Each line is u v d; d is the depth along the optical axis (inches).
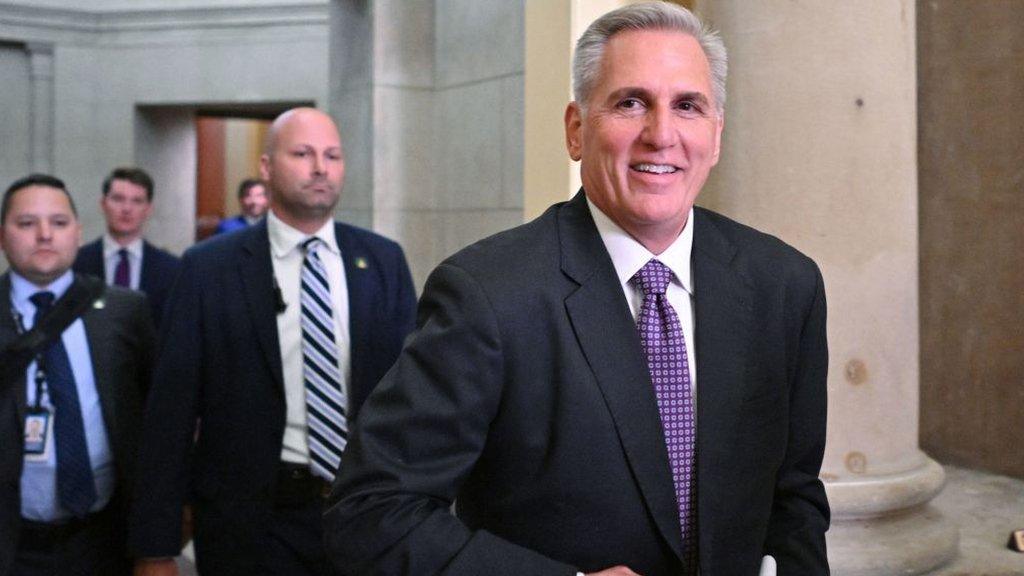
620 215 55.7
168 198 426.3
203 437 106.9
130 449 113.7
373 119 181.2
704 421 55.2
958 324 140.8
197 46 401.4
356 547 51.3
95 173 411.2
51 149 406.3
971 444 139.9
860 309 92.4
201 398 107.1
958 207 139.9
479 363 52.6
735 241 61.1
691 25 56.1
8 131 403.9
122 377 114.6
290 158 106.7
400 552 50.3
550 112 117.3
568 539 53.4
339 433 105.2
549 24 117.3
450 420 52.2
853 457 92.8
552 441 53.6
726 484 55.1
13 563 106.8
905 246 94.5
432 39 185.0
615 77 54.7
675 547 53.3
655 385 55.4
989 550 102.3
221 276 107.0
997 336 136.3
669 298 57.9
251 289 106.6
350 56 190.2
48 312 111.8
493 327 52.8
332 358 106.6
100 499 112.3
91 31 408.5
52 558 108.9
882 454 94.0
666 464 53.9
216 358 105.8
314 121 108.6
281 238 108.9
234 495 104.1
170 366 105.7
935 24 140.9
